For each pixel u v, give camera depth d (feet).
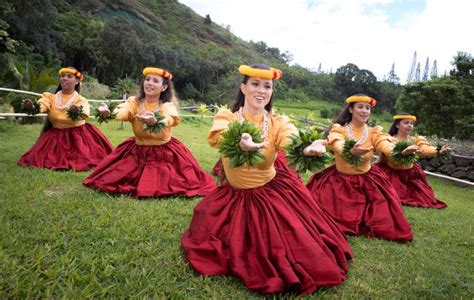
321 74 188.34
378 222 13.61
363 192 14.49
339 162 14.98
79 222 11.63
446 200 22.43
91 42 103.45
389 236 13.26
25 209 12.09
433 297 9.30
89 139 19.89
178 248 10.47
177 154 16.58
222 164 10.46
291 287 8.57
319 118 96.68
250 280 8.73
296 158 8.55
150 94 16.16
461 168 31.19
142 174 15.58
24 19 80.28
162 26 203.51
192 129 48.39
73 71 19.45
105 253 9.82
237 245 9.17
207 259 9.45
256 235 9.25
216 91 127.24
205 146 33.14
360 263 11.05
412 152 15.16
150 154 16.16
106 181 15.08
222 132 8.82
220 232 9.71
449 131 46.55
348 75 151.94
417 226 15.43
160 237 11.10
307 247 9.02
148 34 136.05
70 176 17.15
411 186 19.92
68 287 8.04
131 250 10.03
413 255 12.07
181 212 13.46
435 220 16.47
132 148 16.43
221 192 10.46
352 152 12.92
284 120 10.13
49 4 92.22
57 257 9.25
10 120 32.86
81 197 14.08
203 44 203.82
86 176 17.46
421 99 46.65
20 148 22.45
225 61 150.00
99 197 14.33
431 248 12.91
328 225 10.54
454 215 17.83
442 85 45.37
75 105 18.75
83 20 117.19
